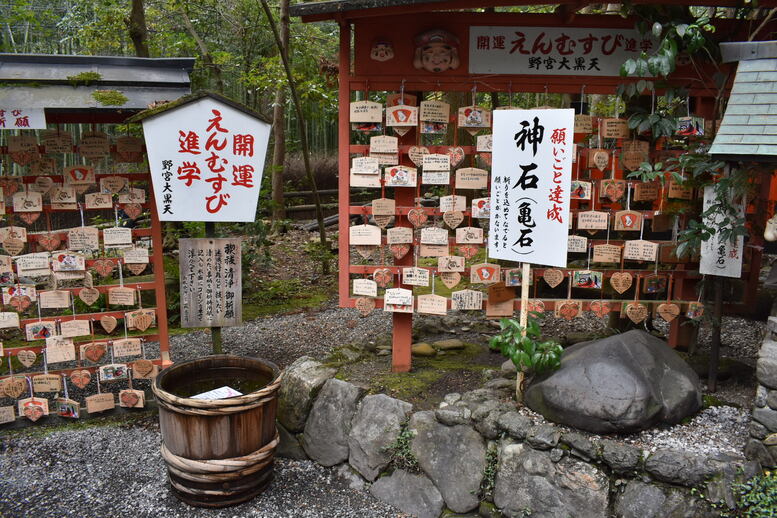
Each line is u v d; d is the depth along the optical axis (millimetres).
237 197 3619
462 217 3617
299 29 10367
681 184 3389
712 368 3328
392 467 3258
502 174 3143
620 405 2730
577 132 3611
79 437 3832
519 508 2811
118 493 3260
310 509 3141
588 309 3623
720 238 3029
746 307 4574
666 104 3916
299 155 13086
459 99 8086
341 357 4113
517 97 9484
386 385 3586
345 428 3479
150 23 9992
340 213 3719
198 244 3633
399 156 3689
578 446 2729
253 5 10758
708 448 2693
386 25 3465
